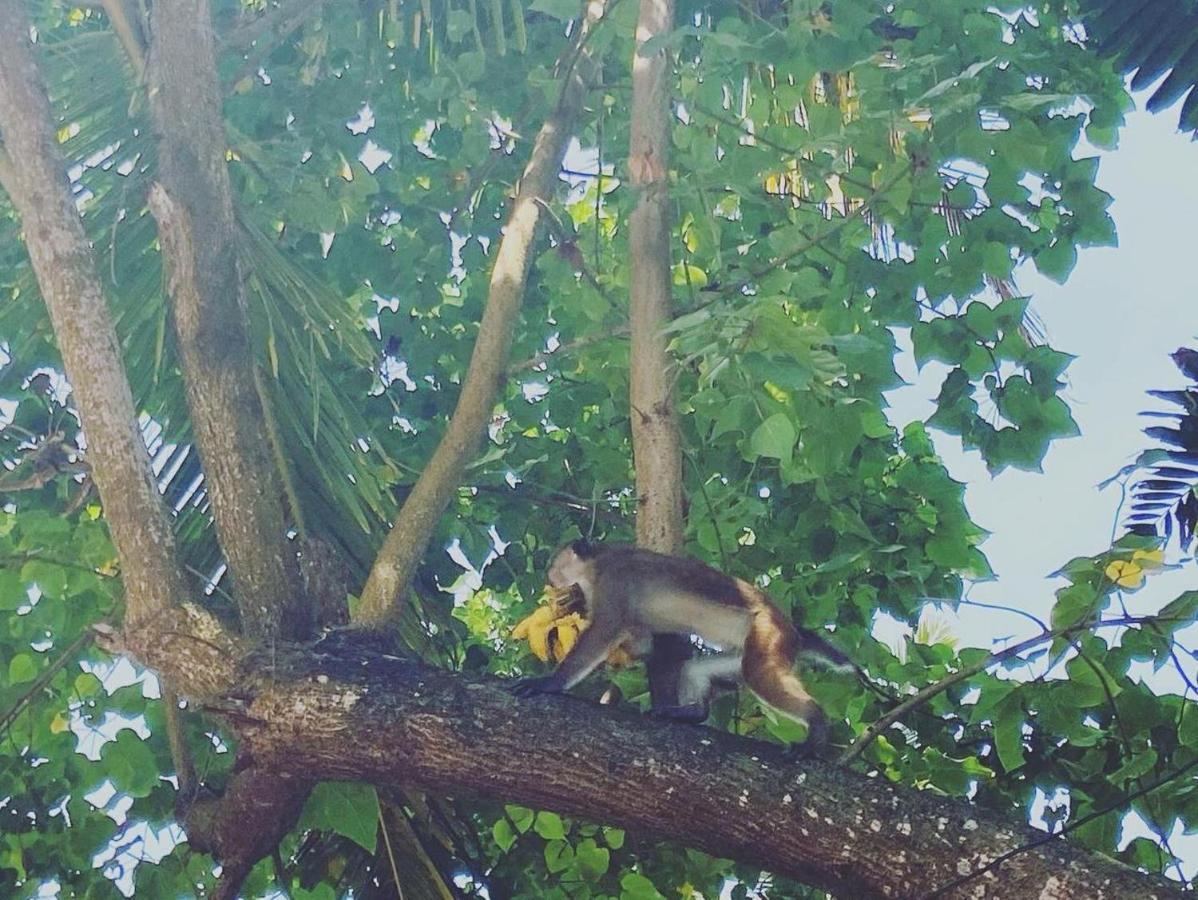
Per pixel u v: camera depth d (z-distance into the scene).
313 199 5.69
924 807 3.62
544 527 6.54
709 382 3.83
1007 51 5.32
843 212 6.06
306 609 4.34
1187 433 4.14
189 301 4.40
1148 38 4.59
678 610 4.75
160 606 4.26
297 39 6.56
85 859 5.15
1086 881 3.39
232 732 4.44
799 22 5.00
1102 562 4.27
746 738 3.86
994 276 5.49
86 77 5.52
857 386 5.84
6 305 5.77
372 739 3.91
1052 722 4.56
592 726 3.84
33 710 5.27
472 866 5.71
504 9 6.51
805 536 6.05
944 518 6.12
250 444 4.39
